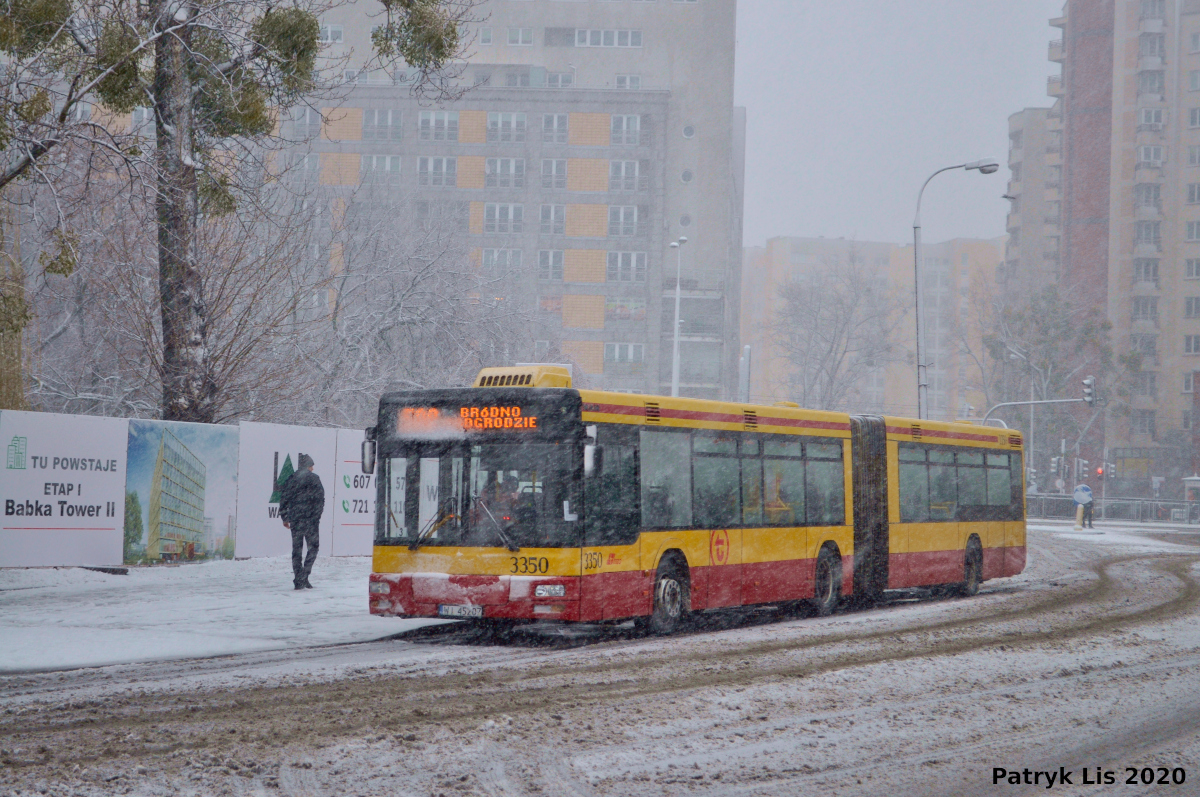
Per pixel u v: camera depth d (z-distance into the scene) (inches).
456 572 546.0
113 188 999.0
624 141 3543.3
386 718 359.3
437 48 885.2
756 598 666.2
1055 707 402.0
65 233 767.1
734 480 657.6
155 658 478.0
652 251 3531.0
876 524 790.5
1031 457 3464.6
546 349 1738.4
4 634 538.0
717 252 3757.4
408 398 573.3
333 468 1020.5
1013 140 5187.0
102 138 772.0
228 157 954.7
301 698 392.5
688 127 3801.7
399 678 439.5
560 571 535.5
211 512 909.8
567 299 3526.1
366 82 3481.8
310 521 762.8
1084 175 4478.3
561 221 3528.5
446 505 555.5
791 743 335.9
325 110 3442.4
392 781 283.4
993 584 1007.0
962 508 894.4
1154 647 562.3
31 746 315.6
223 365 999.0
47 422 784.3
